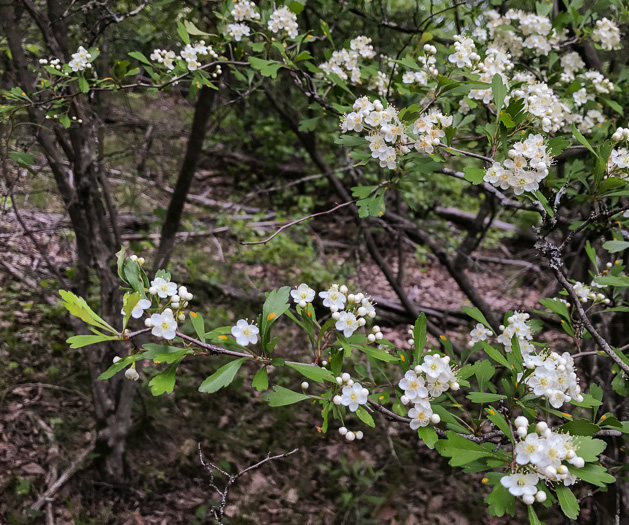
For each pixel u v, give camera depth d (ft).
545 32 8.43
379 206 6.05
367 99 5.53
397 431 15.89
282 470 14.17
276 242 22.39
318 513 13.12
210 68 9.16
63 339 16.21
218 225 22.79
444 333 16.90
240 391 15.99
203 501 12.92
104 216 11.85
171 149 19.43
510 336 5.89
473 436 4.56
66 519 11.59
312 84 7.96
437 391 4.33
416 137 5.37
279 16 7.34
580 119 8.05
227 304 18.78
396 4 13.01
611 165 5.21
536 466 3.61
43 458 12.62
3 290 17.02
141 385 14.33
